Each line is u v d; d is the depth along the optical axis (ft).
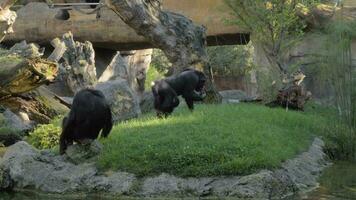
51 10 81.97
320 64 64.54
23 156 39.32
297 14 73.20
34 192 36.83
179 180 35.42
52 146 44.83
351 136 53.16
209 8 77.82
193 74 51.62
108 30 77.82
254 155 37.42
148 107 63.67
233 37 78.84
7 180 37.73
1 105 51.65
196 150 37.27
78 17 79.92
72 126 38.27
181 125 43.73
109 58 90.27
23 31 82.64
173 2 80.07
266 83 68.69
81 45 67.62
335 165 47.73
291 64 74.49
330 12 71.46
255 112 53.88
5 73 45.75
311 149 47.91
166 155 36.91
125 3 58.13
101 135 40.50
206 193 34.60
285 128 51.13
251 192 34.37
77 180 36.70
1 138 48.60
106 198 34.88
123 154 37.68
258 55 77.36
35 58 46.85
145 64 102.99
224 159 36.70
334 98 61.26
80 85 66.39
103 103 38.27
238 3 70.90
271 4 69.97
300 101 64.75
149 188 35.17
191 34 60.70
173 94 48.60
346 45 55.26
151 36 60.34
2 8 45.21
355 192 36.50
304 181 39.22
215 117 47.67
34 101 54.49
